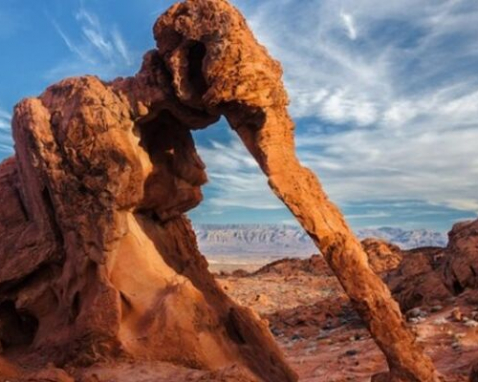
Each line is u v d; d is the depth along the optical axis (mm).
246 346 14438
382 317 12023
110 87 15250
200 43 13586
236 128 13328
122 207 14602
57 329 15008
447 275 29234
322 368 19688
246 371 12695
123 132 14797
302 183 12617
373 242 55000
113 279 14234
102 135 14664
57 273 15625
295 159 12898
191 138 16078
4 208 16641
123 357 13547
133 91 14938
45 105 15758
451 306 25750
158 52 14562
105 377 12781
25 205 16547
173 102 14570
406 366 11820
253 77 12758
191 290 14109
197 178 16156
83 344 13883
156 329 13594
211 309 14266
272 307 39531
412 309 26891
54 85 16062
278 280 50812
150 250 14898
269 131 12820
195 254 16344
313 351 23547
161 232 15891
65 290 14977
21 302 15656
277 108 13023
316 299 42156
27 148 15461
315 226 12352
